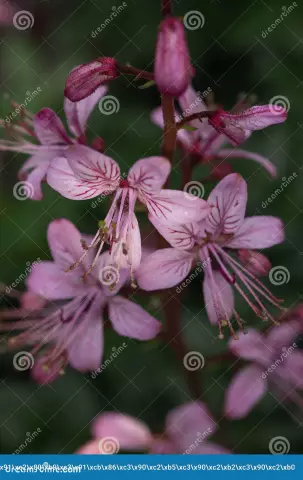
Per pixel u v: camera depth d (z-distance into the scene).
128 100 0.43
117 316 0.32
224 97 0.44
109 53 0.45
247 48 0.44
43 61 0.44
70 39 0.44
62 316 0.33
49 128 0.33
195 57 0.44
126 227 0.31
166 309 0.33
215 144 0.33
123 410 0.40
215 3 0.44
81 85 0.30
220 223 0.32
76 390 0.40
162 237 0.32
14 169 0.41
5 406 0.40
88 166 0.30
